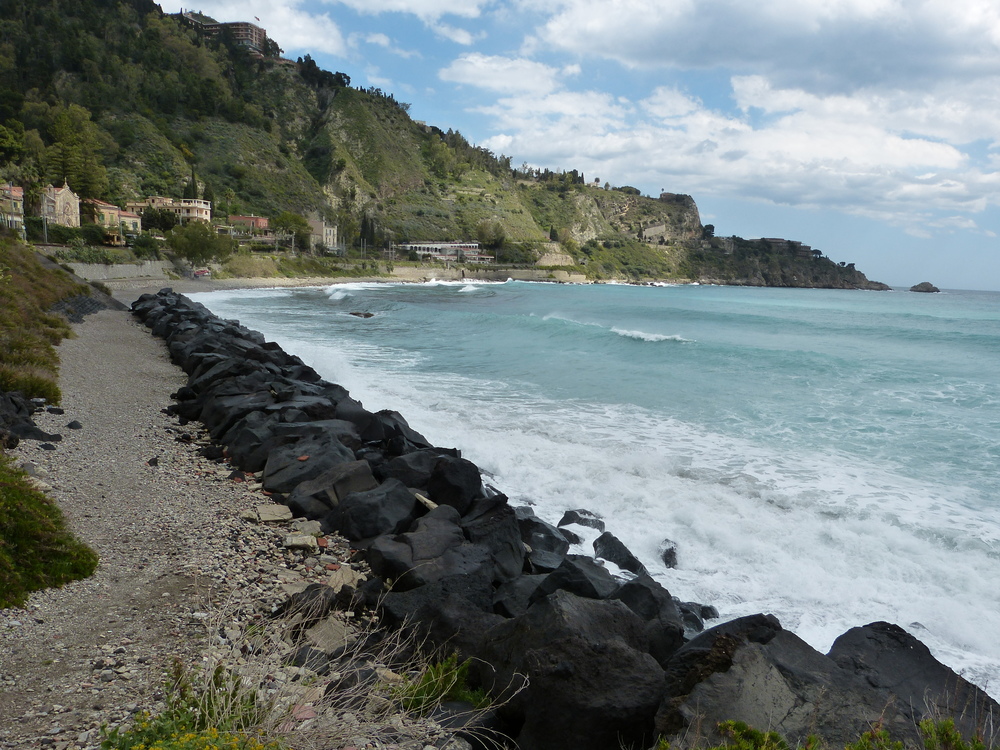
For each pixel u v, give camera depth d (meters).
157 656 4.64
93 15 171.25
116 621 5.20
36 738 3.57
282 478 9.33
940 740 3.62
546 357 26.03
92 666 4.46
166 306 32.75
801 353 26.62
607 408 16.97
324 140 196.12
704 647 4.68
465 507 8.89
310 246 127.19
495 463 12.30
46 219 72.44
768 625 4.94
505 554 7.71
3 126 107.44
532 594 6.45
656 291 133.50
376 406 16.73
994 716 4.36
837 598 7.57
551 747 4.22
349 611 5.99
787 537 9.02
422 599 5.89
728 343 31.80
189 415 13.27
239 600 5.80
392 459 10.32
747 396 18.52
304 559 7.12
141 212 103.56
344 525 8.00
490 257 170.50
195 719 3.36
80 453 9.85
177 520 7.71
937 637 6.86
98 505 7.87
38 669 4.40
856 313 60.62
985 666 6.33
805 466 12.27
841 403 17.59
